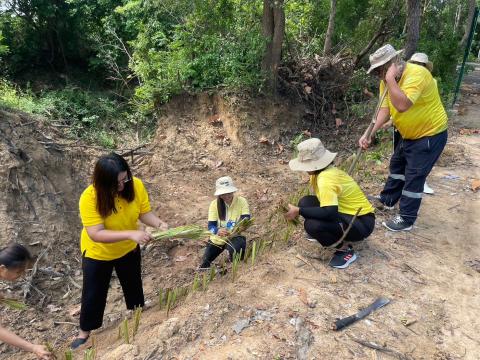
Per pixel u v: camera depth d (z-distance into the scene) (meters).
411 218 4.60
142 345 3.13
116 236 3.09
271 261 4.14
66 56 14.57
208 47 9.24
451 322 3.38
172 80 8.84
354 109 9.30
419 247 4.41
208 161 7.97
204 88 8.90
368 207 3.86
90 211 3.09
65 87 13.16
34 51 13.73
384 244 4.44
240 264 4.21
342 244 3.98
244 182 7.39
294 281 3.81
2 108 6.45
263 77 8.66
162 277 4.99
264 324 3.23
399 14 10.66
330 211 3.54
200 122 8.69
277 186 7.20
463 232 4.75
